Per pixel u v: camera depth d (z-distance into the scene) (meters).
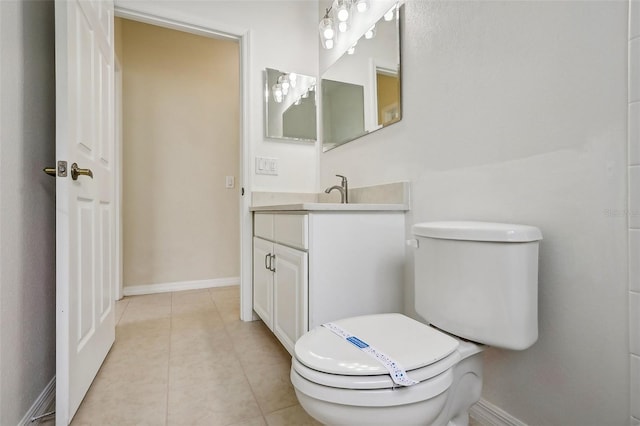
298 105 2.27
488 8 1.10
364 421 0.71
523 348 0.85
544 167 0.94
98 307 1.42
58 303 1.04
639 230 0.74
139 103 2.79
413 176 1.45
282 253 1.52
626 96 0.76
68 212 1.06
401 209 1.46
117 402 1.24
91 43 1.35
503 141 1.05
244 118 2.12
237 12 2.10
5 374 0.95
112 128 1.70
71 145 1.10
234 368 1.51
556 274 0.92
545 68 0.93
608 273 0.81
